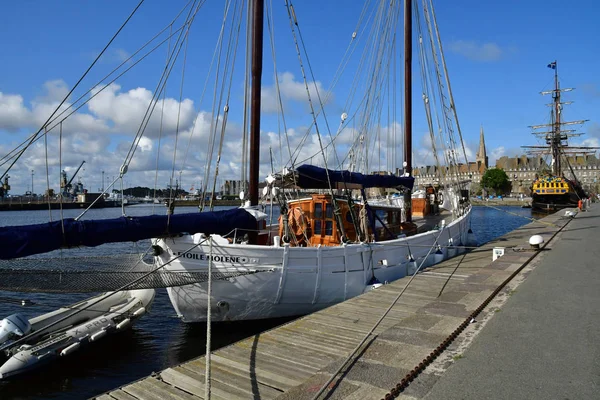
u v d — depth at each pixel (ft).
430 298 35.58
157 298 56.85
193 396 19.47
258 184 46.32
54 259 36.88
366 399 17.88
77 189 389.39
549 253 58.90
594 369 20.34
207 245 36.01
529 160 612.70
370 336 26.00
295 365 22.48
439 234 59.11
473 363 21.42
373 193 104.01
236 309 38.32
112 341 39.19
